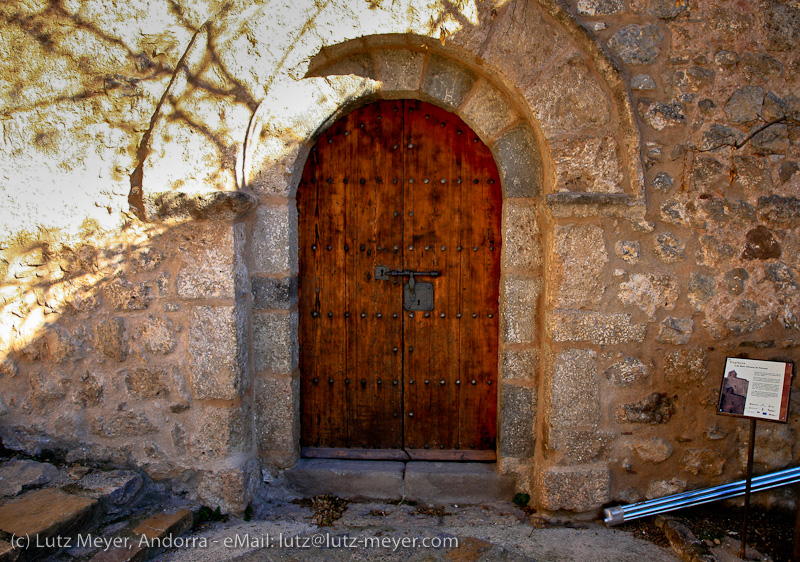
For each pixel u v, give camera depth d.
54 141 2.50
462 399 2.85
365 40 2.39
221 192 2.38
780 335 2.38
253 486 2.67
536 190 2.54
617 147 2.34
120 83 2.45
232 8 2.39
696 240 2.38
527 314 2.59
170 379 2.56
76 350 2.58
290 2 2.37
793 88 2.32
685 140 2.35
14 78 2.48
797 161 2.33
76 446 2.62
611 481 2.51
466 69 2.50
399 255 2.79
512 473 2.70
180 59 2.43
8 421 2.63
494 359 2.81
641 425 2.47
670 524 2.40
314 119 2.51
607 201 2.31
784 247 2.36
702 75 2.32
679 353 2.42
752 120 2.33
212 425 2.55
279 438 2.74
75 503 2.29
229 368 2.51
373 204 2.77
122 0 2.41
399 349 2.84
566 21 2.27
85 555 2.16
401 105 2.72
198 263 2.47
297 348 2.78
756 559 2.19
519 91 2.33
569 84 2.32
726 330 2.39
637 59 2.32
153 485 2.60
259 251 2.61
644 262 2.39
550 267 2.43
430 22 2.31
